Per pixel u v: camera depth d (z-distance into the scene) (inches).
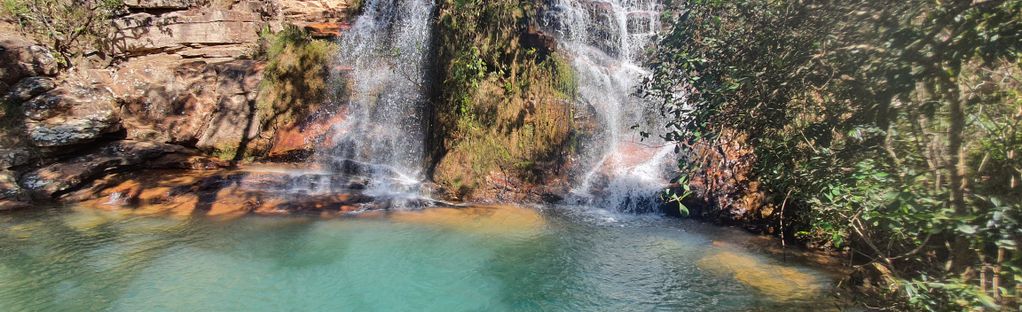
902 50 123.5
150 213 283.3
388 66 373.1
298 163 364.8
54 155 331.3
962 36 111.7
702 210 280.8
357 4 418.0
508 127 327.9
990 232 107.6
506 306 192.2
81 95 358.3
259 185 315.0
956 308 115.0
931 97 126.7
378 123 365.7
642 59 354.9
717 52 169.6
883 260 148.6
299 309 186.1
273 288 201.6
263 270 217.5
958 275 121.6
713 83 169.0
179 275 210.2
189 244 242.8
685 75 176.4
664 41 187.6
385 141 356.8
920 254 147.9
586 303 194.5
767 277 211.2
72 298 188.7
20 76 358.0
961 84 127.4
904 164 130.4
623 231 268.4
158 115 375.9
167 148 353.4
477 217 288.0
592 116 336.5
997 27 105.9
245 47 419.5
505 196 315.6
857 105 152.2
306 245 245.0
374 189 322.3
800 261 225.5
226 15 414.9
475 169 322.3
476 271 221.3
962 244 126.3
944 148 125.8
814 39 149.7
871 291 171.6
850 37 141.8
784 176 172.6
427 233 263.7
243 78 385.7
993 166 122.5
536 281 212.8
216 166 355.6
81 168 315.0
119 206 292.5
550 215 293.0
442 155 329.4
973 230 106.1
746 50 166.2
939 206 119.4
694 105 191.2
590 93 343.9
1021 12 104.3
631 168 316.2
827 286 199.8
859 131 133.2
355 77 382.6
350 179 330.6
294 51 387.5
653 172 309.7
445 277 215.2
